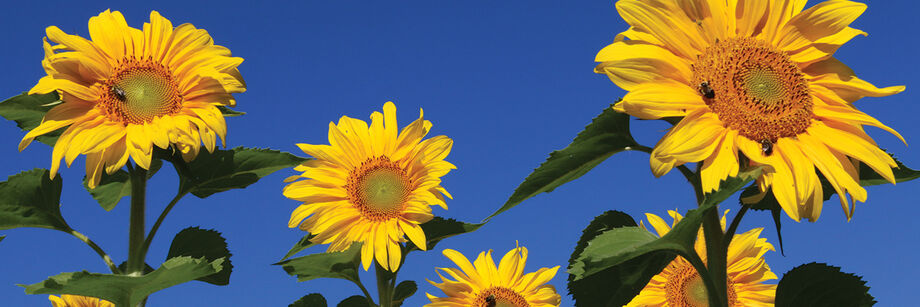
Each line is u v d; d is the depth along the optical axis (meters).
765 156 2.89
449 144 5.35
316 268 5.09
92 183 4.21
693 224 2.90
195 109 4.42
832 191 3.62
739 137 2.89
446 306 5.99
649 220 5.00
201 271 4.11
